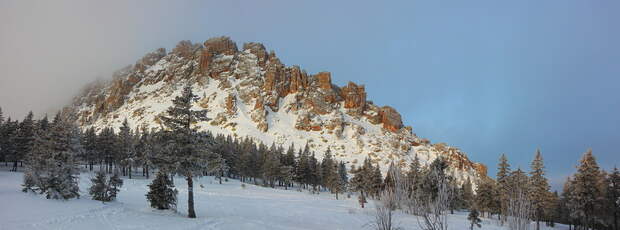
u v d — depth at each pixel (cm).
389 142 17925
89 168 8162
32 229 1942
